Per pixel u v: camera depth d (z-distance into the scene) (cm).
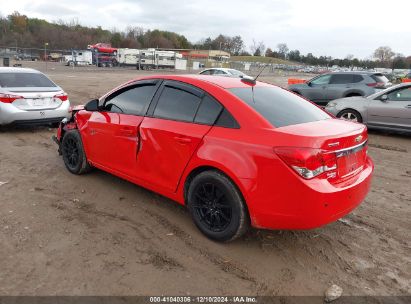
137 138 445
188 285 318
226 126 368
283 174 323
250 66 6844
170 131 405
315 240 402
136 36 12144
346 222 450
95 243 375
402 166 710
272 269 346
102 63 5631
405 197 542
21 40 8712
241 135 353
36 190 507
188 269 340
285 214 329
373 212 484
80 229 403
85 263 341
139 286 313
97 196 493
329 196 324
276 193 328
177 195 413
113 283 315
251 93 407
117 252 361
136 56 5606
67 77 2852
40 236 384
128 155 462
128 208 460
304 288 321
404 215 478
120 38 10681
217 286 318
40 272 325
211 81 414
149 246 374
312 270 347
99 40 10388
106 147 496
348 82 1431
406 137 997
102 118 500
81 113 545
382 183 604
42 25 10419
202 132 379
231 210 361
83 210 450
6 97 830
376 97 1003
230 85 409
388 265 362
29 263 337
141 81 472
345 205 346
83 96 1631
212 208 380
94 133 512
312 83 1505
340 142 342
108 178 559
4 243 367
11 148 731
